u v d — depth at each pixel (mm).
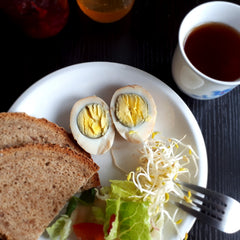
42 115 290
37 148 259
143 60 328
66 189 267
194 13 274
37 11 288
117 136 294
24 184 259
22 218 255
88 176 268
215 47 289
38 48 324
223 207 249
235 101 323
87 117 281
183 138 284
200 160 281
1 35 326
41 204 260
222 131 315
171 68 309
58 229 261
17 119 271
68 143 279
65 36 330
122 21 339
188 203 271
